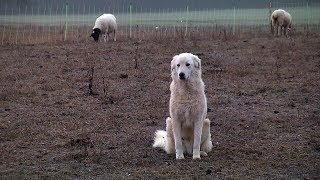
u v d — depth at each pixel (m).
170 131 8.91
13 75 16.59
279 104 13.12
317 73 17.22
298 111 12.30
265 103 13.25
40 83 15.59
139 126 10.98
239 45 24.17
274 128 10.82
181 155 8.70
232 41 25.84
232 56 20.84
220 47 23.38
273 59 20.05
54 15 51.34
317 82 15.69
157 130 10.24
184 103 8.54
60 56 20.75
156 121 11.42
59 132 10.34
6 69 17.73
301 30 33.91
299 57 20.36
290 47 23.34
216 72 17.34
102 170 7.97
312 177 7.63
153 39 26.52
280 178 7.56
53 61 19.38
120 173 7.81
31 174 7.73
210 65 18.86
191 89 8.57
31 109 12.48
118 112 12.18
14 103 13.07
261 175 7.70
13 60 19.70
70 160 8.50
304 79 16.23
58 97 13.73
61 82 15.59
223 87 15.18
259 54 21.41
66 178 7.55
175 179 7.49
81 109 12.45
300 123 11.20
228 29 33.72
